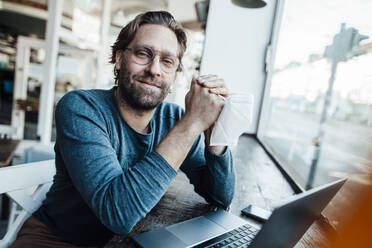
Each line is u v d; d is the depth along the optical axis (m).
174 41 0.81
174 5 4.18
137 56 0.78
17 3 5.00
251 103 0.71
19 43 4.23
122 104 0.81
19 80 4.38
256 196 1.06
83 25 4.06
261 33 2.77
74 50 4.00
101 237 0.78
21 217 0.88
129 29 0.79
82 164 0.64
